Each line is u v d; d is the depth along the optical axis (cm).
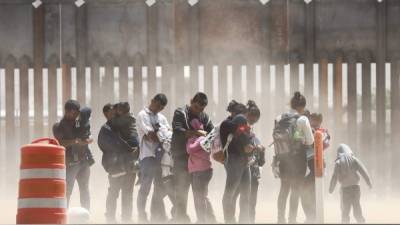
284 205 2941
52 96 4300
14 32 4312
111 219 3081
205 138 2802
